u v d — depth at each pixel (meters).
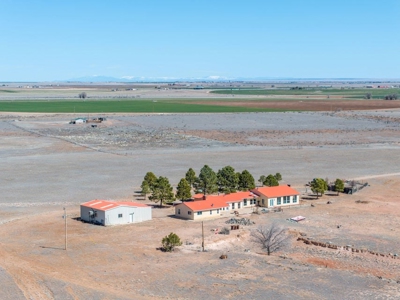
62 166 147.00
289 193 107.56
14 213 99.62
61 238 83.25
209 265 70.81
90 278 65.81
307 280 65.44
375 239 84.25
